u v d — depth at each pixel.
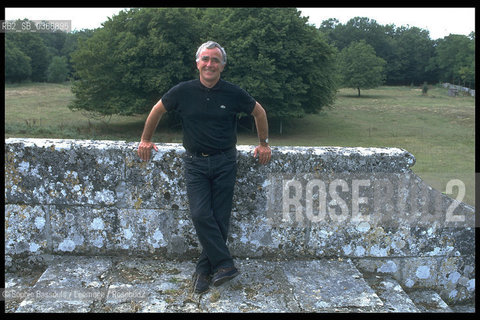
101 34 33.53
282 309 2.75
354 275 3.21
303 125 38.75
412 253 3.45
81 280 2.98
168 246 3.37
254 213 3.38
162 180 3.28
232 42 30.88
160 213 3.32
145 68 31.75
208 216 2.81
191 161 2.88
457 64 99.00
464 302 3.53
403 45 116.75
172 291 2.89
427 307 3.22
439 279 3.49
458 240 3.46
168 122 35.66
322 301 2.86
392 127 36.69
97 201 3.28
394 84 117.75
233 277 2.87
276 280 3.10
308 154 3.34
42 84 79.00
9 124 30.91
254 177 3.33
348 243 3.44
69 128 31.94
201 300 2.80
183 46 32.53
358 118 43.03
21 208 3.26
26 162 3.22
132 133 31.89
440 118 41.53
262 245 3.42
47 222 3.29
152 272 3.14
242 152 3.29
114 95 32.88
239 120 35.88
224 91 2.76
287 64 33.12
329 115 44.78
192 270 3.20
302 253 3.44
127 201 3.30
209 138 2.80
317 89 34.66
